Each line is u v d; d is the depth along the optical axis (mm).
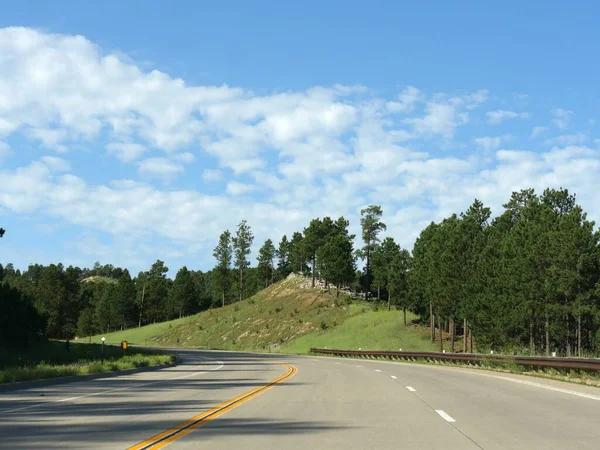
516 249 56000
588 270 48125
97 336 157250
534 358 29828
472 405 15086
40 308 136375
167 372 33312
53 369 25734
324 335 97938
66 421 12086
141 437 10016
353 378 26469
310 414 13219
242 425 11477
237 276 178250
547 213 54938
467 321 65688
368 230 129750
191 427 11195
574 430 10836
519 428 11078
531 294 52281
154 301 160625
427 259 75188
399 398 16969
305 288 131250
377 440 9742
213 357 64000
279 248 174125
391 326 93438
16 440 9750
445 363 45781
